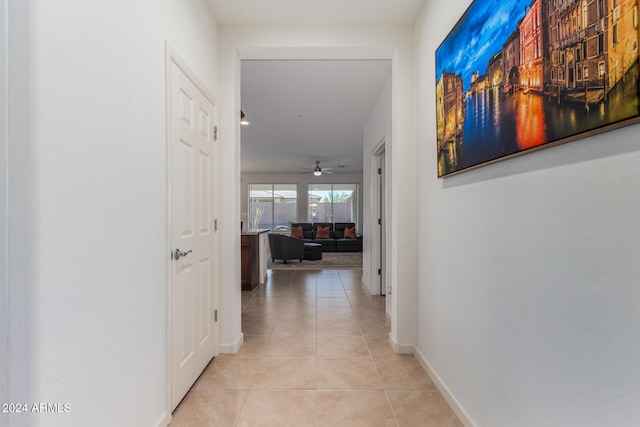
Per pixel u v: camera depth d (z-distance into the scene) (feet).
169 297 5.53
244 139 20.98
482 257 4.91
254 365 7.68
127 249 4.30
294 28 8.32
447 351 6.22
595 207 2.93
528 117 3.71
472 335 5.22
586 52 2.89
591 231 2.98
